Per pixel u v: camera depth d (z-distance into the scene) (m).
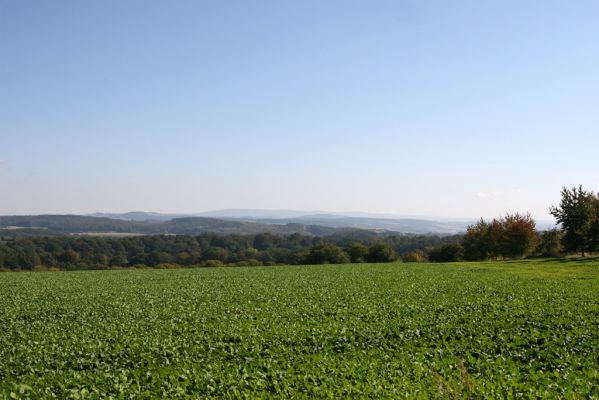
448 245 100.19
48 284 47.84
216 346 18.14
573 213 67.81
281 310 27.14
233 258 123.44
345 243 146.12
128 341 19.38
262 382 13.57
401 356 15.83
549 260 69.12
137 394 12.95
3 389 13.49
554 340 17.00
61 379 14.31
